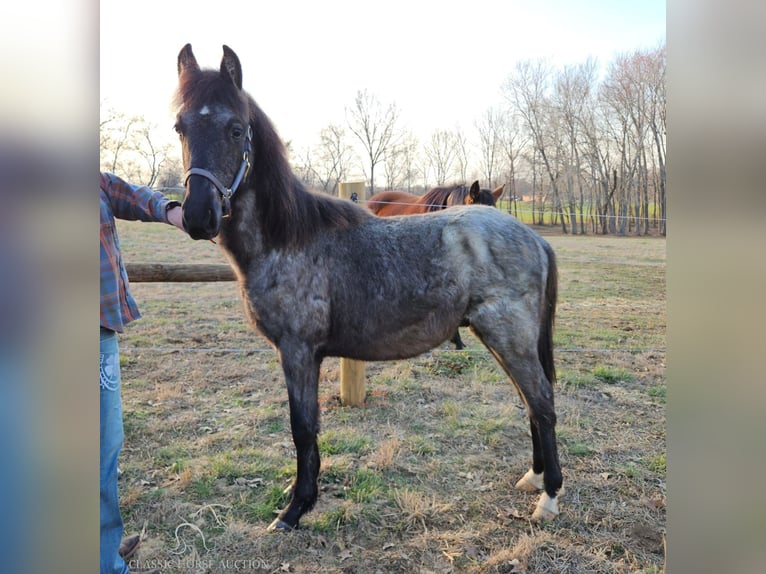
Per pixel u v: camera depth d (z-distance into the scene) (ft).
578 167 90.48
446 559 7.20
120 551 6.95
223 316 21.85
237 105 7.44
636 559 7.19
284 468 9.55
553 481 8.14
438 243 8.29
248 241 8.01
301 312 8.06
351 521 8.05
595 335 19.71
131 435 10.78
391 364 15.57
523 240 8.38
